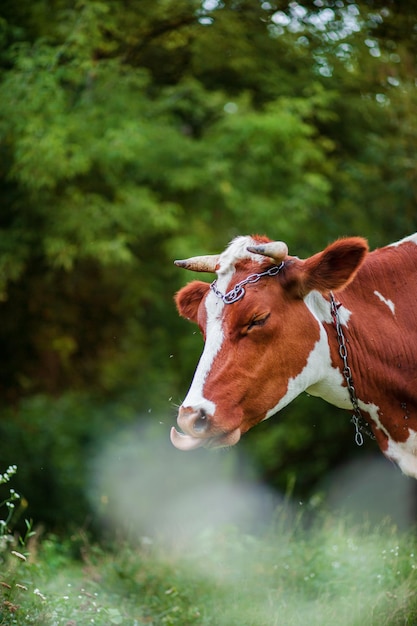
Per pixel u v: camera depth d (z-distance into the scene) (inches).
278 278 187.2
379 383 203.0
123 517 507.2
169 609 245.9
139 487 592.7
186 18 506.9
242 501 567.8
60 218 476.1
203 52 534.3
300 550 293.4
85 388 646.5
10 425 594.6
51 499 545.3
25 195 482.0
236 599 253.9
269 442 615.8
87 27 464.4
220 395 178.4
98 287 571.2
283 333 186.2
